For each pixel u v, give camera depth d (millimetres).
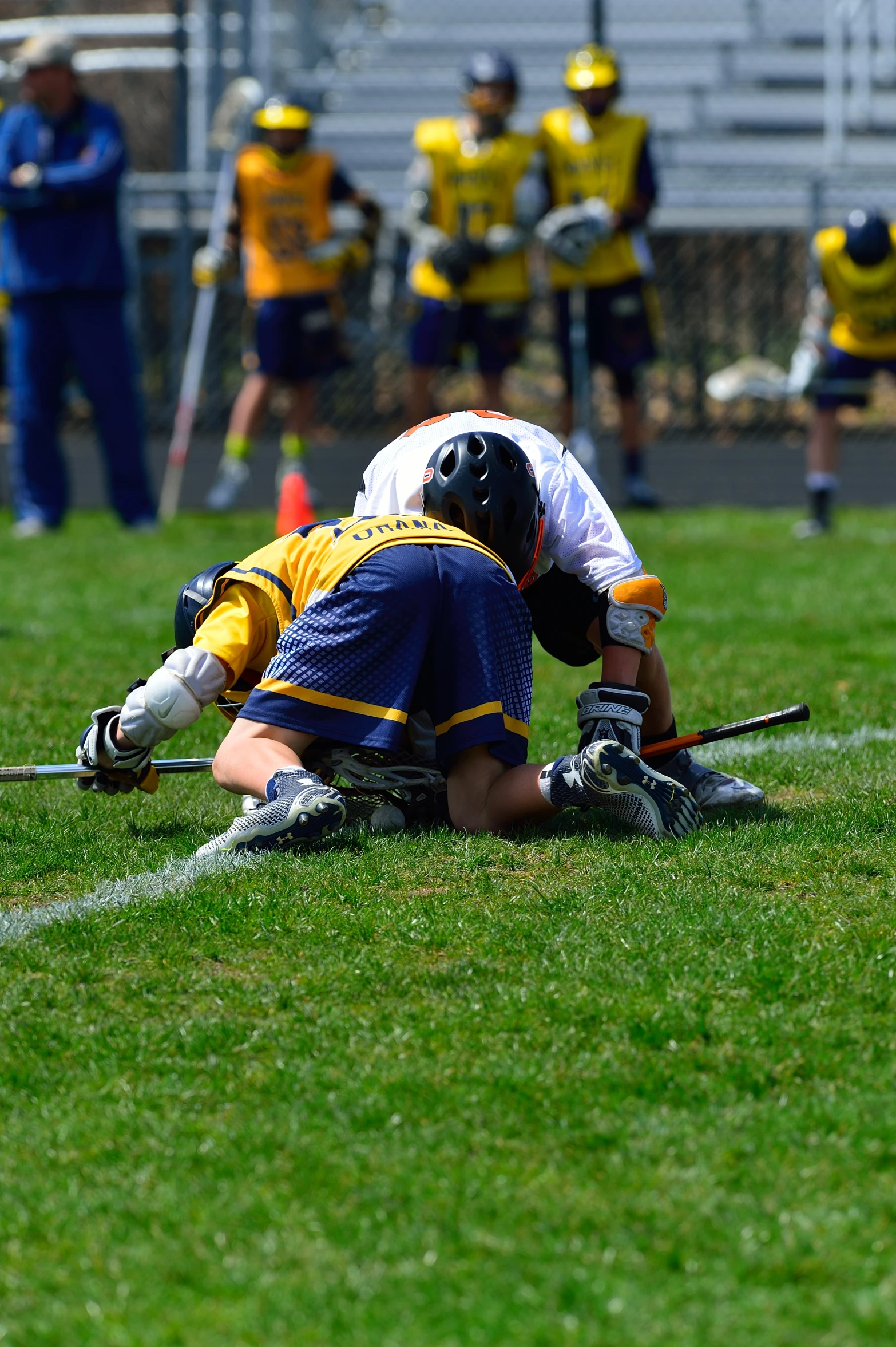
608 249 40438
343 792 13383
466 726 12281
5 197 34750
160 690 12320
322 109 60500
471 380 53031
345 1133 8070
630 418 41844
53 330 35969
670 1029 9094
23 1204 7508
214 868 11945
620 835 12953
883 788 14453
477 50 63375
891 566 31641
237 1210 7398
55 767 13125
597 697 13070
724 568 31438
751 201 52594
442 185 39438
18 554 33188
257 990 9750
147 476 37344
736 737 17016
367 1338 6484
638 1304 6648
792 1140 7918
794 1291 6734
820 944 10344
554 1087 8484
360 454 47438
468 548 12523
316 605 12188
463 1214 7324
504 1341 6453
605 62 40062
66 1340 6539
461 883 11688
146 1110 8352
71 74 34812
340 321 40469
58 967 10156
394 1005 9531
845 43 62188
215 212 46125
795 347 51688
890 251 34812
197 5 52781
